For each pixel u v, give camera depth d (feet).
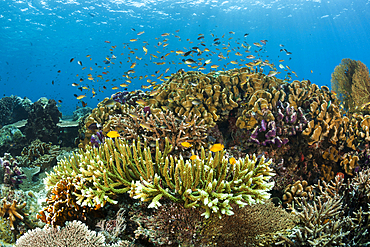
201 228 8.21
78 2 112.98
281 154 18.54
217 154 9.29
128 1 116.16
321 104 18.99
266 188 8.67
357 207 11.26
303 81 21.30
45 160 23.65
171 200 8.53
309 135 18.15
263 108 18.26
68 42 161.79
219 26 162.30
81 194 9.54
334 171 18.89
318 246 8.75
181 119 16.40
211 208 7.67
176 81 21.70
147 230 8.59
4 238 13.43
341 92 35.55
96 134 20.30
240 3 125.59
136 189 8.19
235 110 19.85
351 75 34.53
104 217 9.77
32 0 107.04
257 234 8.69
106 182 9.10
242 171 8.71
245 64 22.85
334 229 9.23
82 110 44.42
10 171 19.03
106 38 161.07
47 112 32.42
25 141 30.53
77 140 30.63
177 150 15.72
